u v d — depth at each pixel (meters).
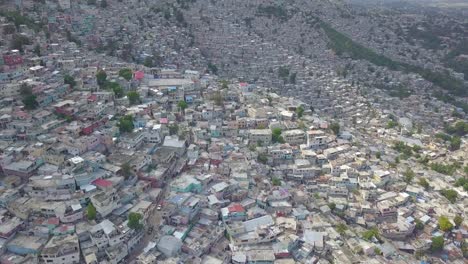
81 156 154.62
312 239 138.12
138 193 148.12
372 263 134.25
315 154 191.12
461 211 172.12
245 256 127.00
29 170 145.00
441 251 151.00
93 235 122.81
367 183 176.38
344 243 142.25
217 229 137.50
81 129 169.12
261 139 199.75
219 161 173.88
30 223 127.38
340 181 175.75
